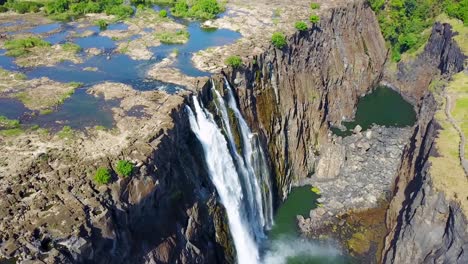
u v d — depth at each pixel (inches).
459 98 2810.0
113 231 1589.6
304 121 3334.2
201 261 2026.3
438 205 2028.8
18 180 1667.1
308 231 2733.8
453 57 3622.0
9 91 2442.2
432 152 2327.8
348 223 2780.5
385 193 3004.4
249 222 2600.9
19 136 1994.3
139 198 1749.5
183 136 2190.0
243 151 2645.2
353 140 3567.9
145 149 1883.6
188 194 2063.2
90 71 2743.6
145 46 3164.4
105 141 1953.7
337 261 2527.1
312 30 3634.4
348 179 3152.1
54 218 1505.9
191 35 3412.9
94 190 1649.9
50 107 2276.1
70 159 1812.3
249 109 2810.0
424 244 2068.2
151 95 2379.4
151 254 1764.3
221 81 2637.8
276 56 3164.4
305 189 3105.3
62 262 1401.3
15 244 1402.6
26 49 3038.9
